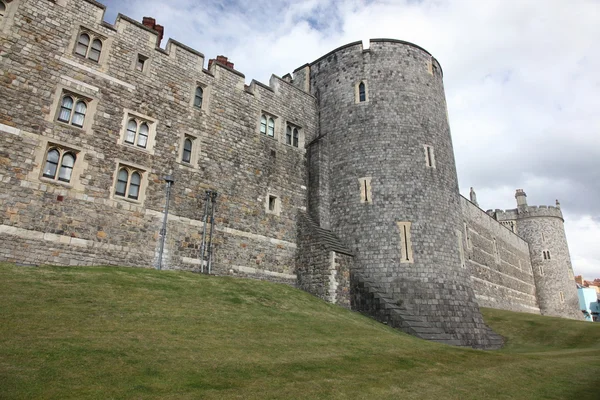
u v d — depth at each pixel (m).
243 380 7.72
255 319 12.99
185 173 18.97
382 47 25.84
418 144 23.95
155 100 18.69
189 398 6.57
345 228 23.17
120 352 8.20
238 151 21.47
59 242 14.70
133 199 17.08
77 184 15.56
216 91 21.30
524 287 55.91
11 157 14.22
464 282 22.33
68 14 16.70
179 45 20.25
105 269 14.81
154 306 12.06
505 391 9.46
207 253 18.84
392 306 20.14
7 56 14.83
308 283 21.25
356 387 8.23
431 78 26.14
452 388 9.12
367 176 23.48
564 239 63.59
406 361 11.04
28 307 10.03
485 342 21.48
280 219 22.42
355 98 25.33
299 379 8.23
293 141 25.00
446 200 23.62
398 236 21.95
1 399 5.65
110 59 17.56
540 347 23.38
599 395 9.64
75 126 16.03
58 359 7.35
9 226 13.74
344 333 13.38
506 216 65.88
